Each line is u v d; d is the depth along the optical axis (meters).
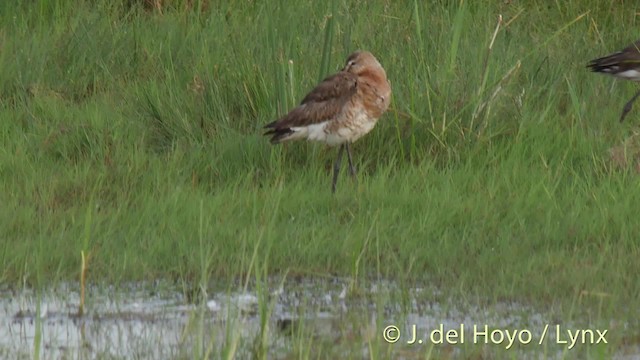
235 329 9.88
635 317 10.54
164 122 15.77
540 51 18.03
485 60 15.77
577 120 15.98
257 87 15.91
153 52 17.73
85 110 16.28
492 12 19.58
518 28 18.84
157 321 10.62
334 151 15.14
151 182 14.11
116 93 16.92
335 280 11.67
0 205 13.23
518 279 11.40
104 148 15.06
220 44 17.52
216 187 14.11
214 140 15.26
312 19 17.94
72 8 19.11
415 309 10.88
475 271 11.66
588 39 18.95
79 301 11.14
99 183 13.97
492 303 10.97
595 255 12.04
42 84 17.08
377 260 11.57
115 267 11.80
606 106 16.72
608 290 11.09
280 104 15.52
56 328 10.46
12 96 16.88
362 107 14.10
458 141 15.18
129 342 10.07
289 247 12.17
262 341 9.53
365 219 12.91
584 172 14.48
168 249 12.16
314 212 13.24
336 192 13.85
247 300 11.12
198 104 16.09
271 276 11.73
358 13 18.14
